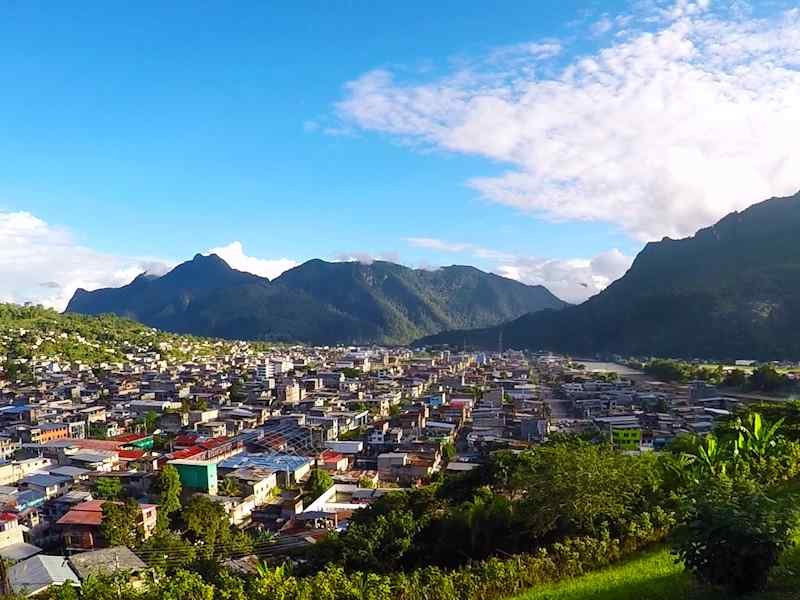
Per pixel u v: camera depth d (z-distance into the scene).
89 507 66.12
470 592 26.36
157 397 160.38
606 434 104.88
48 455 95.31
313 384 188.62
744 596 17.72
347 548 44.09
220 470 91.94
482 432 121.19
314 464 99.44
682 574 22.75
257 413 141.38
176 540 58.19
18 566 47.56
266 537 63.94
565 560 28.22
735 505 17.83
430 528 45.25
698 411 133.50
